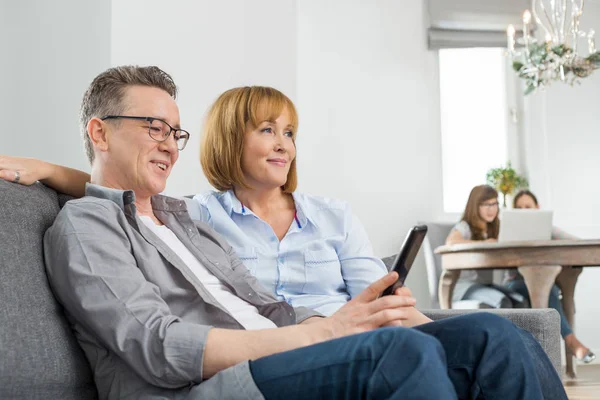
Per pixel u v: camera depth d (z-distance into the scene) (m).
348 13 5.32
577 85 5.59
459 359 1.22
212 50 3.64
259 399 1.11
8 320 1.17
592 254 3.48
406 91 5.35
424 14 5.46
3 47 3.43
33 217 1.38
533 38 5.11
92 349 1.31
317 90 5.22
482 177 5.61
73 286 1.27
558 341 1.72
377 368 1.06
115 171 1.58
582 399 3.55
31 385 1.16
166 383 1.22
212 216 1.90
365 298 1.33
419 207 5.27
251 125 1.93
